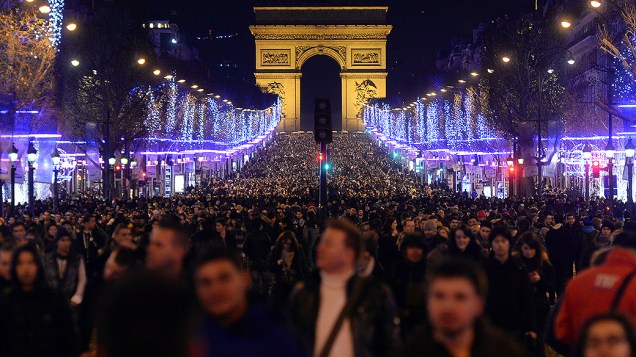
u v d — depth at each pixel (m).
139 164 94.56
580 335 9.23
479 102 113.44
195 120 138.38
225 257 9.98
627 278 12.08
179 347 6.59
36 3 62.69
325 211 38.34
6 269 16.78
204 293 9.85
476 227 33.03
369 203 72.44
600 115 88.62
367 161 187.75
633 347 8.99
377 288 12.32
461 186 119.38
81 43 89.50
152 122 101.06
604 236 30.61
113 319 6.56
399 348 9.38
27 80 61.22
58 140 77.44
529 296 18.16
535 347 18.22
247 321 9.93
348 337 11.99
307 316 12.34
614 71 66.44
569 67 103.44
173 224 13.84
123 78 89.75
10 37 59.97
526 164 80.19
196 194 104.62
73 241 20.69
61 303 13.96
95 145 81.25
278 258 25.83
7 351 13.62
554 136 79.94
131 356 6.51
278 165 183.62
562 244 32.91
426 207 60.53
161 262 13.59
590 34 111.62
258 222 34.19
